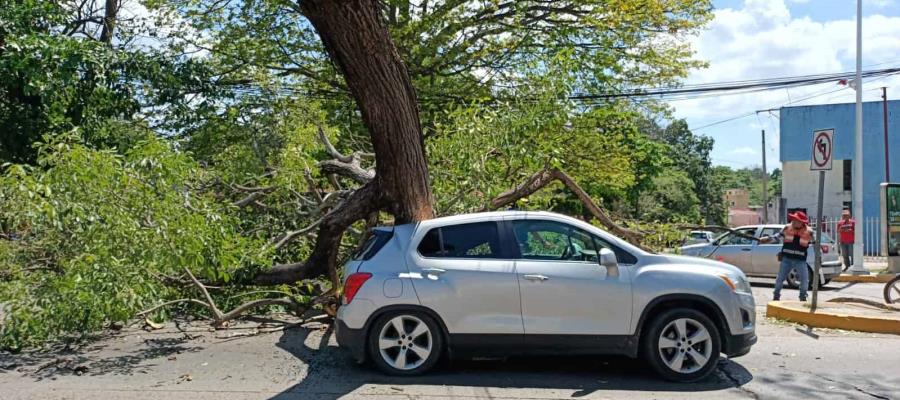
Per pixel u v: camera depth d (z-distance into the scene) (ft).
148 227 26.73
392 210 30.12
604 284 22.54
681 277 22.61
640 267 22.85
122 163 28.02
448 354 22.86
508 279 22.61
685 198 143.02
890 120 114.11
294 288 33.94
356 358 22.94
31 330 26.25
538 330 22.52
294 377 22.93
